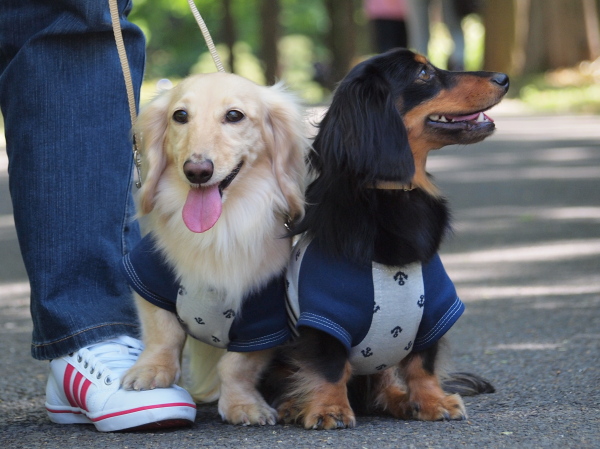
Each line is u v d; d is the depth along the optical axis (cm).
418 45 1720
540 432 288
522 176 1114
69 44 351
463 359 410
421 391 330
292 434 303
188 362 429
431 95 351
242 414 322
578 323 463
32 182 345
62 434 312
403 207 324
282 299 327
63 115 348
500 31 2525
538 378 370
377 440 289
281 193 334
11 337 473
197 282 319
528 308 505
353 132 329
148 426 311
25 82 347
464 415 318
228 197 323
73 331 332
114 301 350
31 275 343
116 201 357
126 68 357
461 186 1060
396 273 315
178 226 325
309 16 4147
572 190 977
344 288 312
